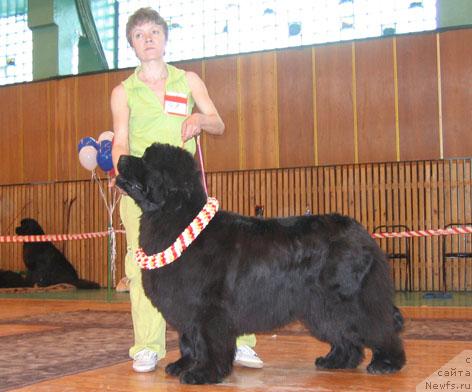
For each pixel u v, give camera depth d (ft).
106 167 31.78
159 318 13.48
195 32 45.88
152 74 13.65
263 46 43.96
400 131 38.63
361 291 11.77
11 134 48.52
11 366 14.07
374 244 12.30
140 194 11.31
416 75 38.45
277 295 11.55
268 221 12.02
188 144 13.89
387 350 12.24
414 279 38.01
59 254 44.42
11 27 50.80
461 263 37.24
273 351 15.72
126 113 13.67
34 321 23.99
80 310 28.30
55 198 46.96
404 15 40.88
